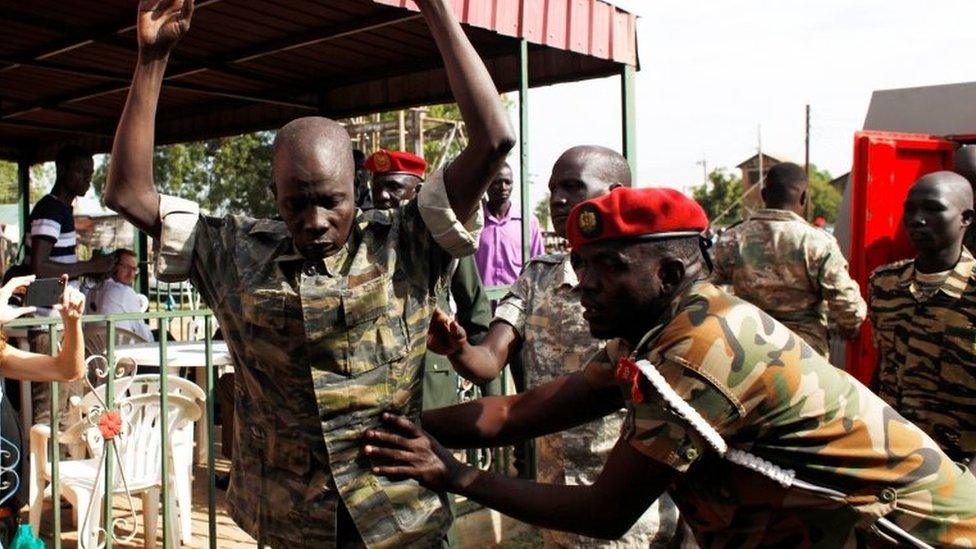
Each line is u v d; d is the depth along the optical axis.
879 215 5.55
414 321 1.87
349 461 1.82
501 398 2.26
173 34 1.83
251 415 1.93
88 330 5.37
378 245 1.84
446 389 3.57
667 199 1.83
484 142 1.77
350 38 6.43
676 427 1.76
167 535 3.50
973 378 3.85
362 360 1.80
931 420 3.97
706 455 1.89
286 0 5.62
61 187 5.81
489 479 1.91
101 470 4.01
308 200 1.71
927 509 1.88
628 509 1.85
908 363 4.04
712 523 1.99
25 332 4.60
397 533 1.83
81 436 4.09
